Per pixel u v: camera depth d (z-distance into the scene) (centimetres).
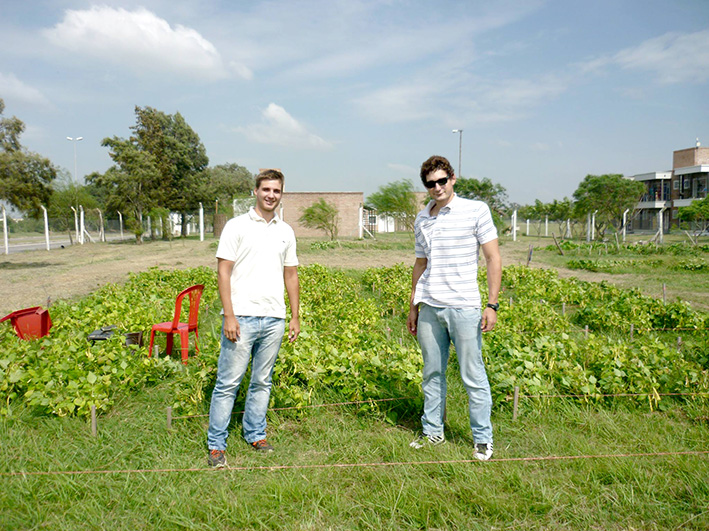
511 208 4147
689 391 468
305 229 4275
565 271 1692
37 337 571
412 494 304
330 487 319
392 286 999
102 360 486
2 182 1683
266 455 360
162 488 311
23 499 295
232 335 341
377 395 439
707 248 2434
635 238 3638
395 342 607
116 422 409
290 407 422
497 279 352
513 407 424
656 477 326
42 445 360
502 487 318
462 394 477
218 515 286
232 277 350
